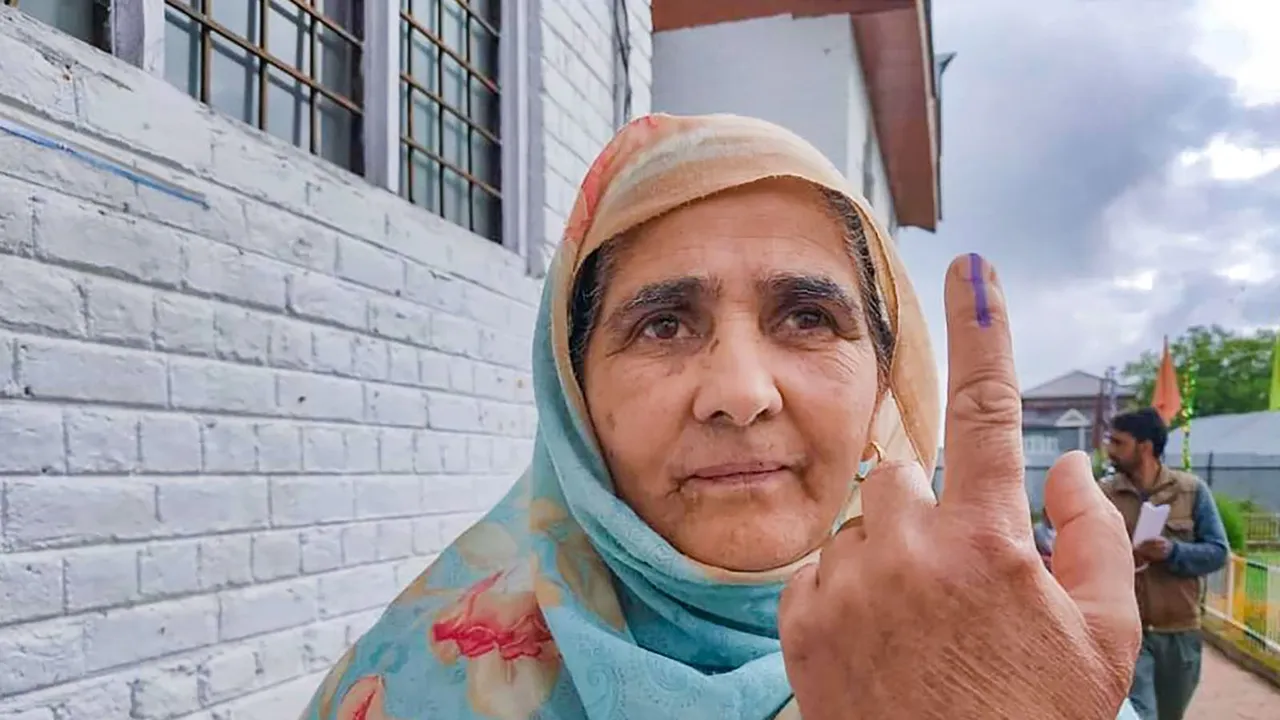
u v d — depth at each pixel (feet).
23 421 4.11
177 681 4.88
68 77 4.29
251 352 5.39
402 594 3.47
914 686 1.79
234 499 5.26
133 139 4.63
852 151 18.17
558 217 9.07
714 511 2.69
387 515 6.58
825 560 2.02
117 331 4.55
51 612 4.23
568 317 3.15
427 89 7.61
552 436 3.14
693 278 2.79
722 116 3.10
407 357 6.82
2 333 4.02
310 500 5.84
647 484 2.78
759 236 2.85
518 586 3.17
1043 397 72.79
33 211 4.13
